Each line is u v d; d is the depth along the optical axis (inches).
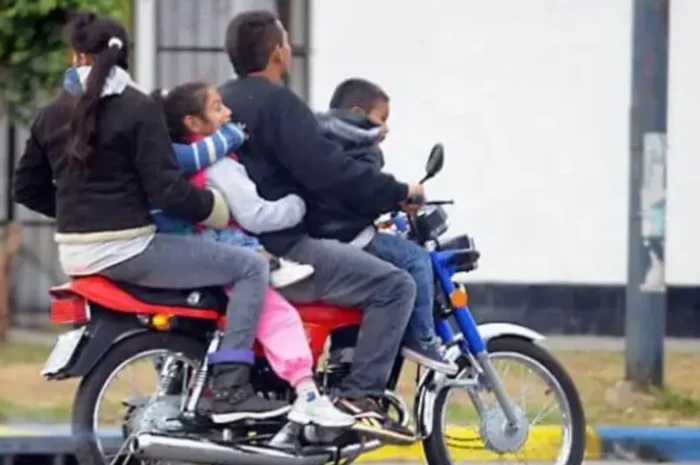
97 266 1046.4
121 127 1032.2
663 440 1419.8
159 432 1056.2
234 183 1057.5
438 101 2000.5
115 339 1053.8
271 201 1081.4
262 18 1102.4
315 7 1987.0
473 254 1134.4
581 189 2017.7
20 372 1637.6
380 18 1990.7
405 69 1995.6
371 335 1072.8
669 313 2031.3
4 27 1696.6
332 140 1087.6
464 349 1128.8
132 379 1075.9
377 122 1119.6
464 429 1149.1
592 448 1419.8
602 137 2012.8
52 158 1069.1
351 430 1062.4
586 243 2022.6
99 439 1064.8
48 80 1728.6
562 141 2012.8
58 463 1298.0
